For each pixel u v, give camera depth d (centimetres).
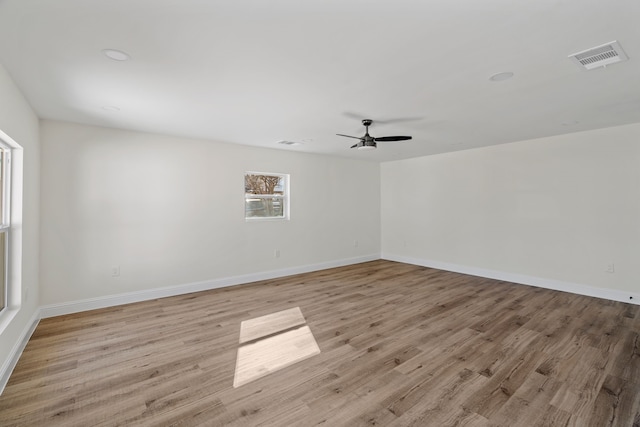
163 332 323
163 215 449
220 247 503
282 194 592
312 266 622
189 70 240
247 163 534
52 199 368
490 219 555
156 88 274
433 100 311
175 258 460
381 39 199
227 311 387
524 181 511
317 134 452
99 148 400
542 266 493
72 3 159
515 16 174
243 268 530
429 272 606
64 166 376
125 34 189
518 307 398
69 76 247
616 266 423
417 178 675
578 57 223
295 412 198
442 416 194
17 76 245
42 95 286
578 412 198
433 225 647
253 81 262
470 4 164
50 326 338
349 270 628
